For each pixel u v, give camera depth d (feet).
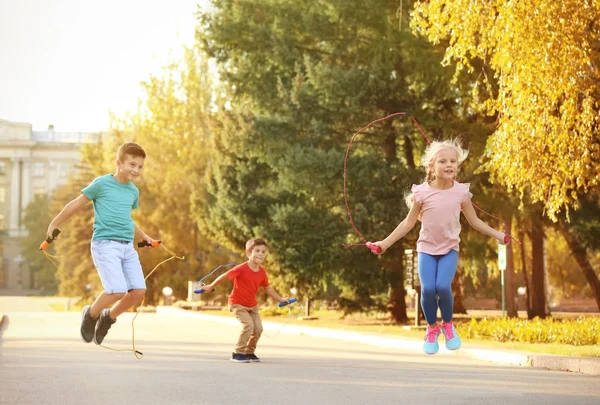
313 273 117.60
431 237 29.94
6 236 551.59
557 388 40.93
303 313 155.43
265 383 41.68
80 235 271.90
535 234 141.79
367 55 115.03
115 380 42.24
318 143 115.44
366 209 109.50
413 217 30.45
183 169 210.18
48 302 295.48
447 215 29.76
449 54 71.15
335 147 116.16
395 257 117.60
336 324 118.73
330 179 111.96
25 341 71.92
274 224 120.26
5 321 111.86
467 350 61.82
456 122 107.55
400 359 58.65
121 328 99.86
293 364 53.01
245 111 138.62
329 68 111.86
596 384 42.93
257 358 54.49
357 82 109.40
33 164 563.07
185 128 212.43
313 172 110.93
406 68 110.42
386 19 110.22
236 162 143.64
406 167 112.98
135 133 219.41
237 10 126.21
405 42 107.45
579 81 66.49
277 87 119.85
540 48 65.05
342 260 115.34
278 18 123.54
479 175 106.22
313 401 35.24
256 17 126.72
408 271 102.22
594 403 35.42
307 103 115.85
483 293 217.36
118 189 37.88
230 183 145.59
